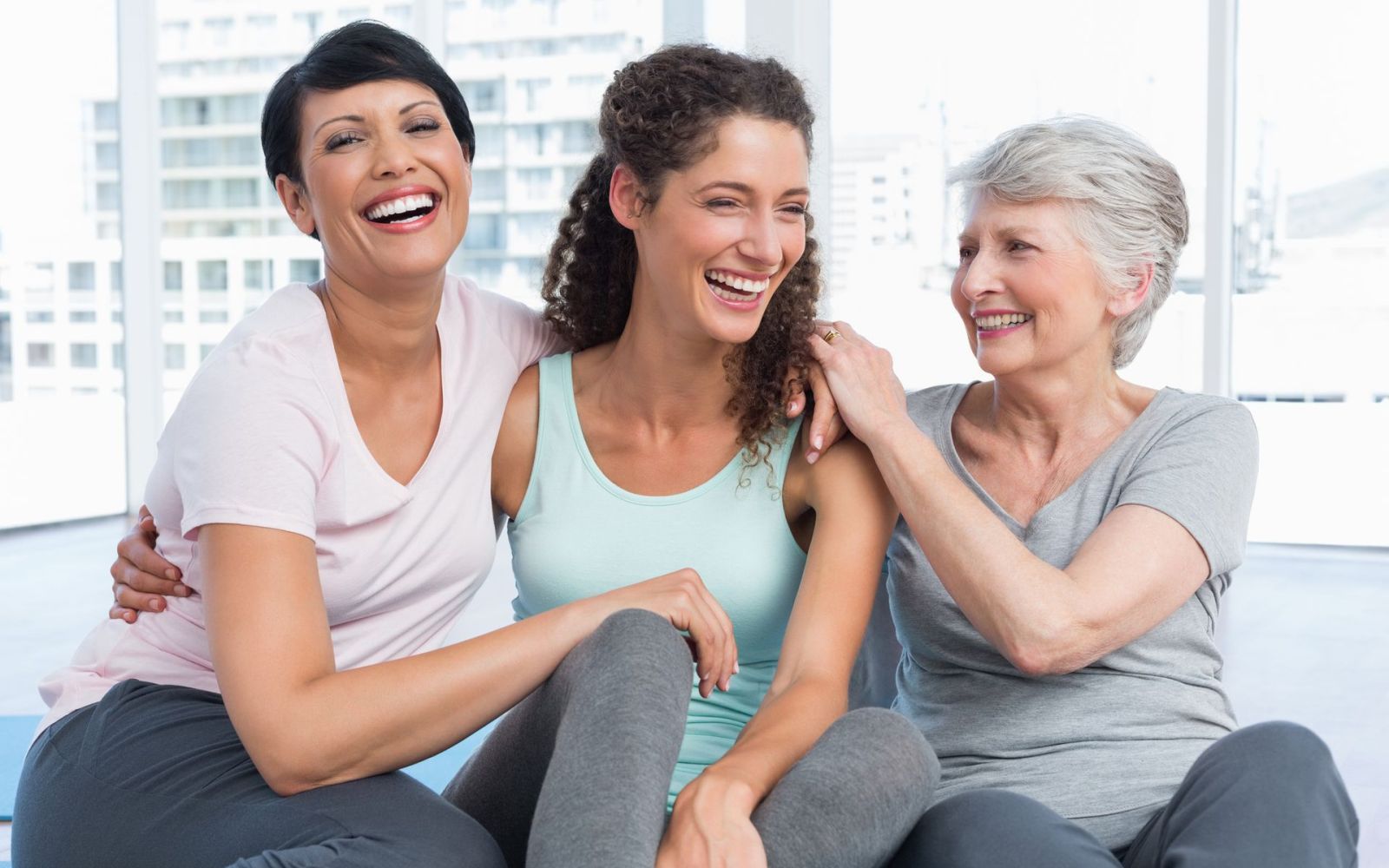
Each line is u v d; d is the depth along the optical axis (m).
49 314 6.61
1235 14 5.89
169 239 6.94
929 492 1.57
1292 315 5.92
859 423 1.64
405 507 1.66
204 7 6.82
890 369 1.70
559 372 1.85
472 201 6.74
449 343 1.76
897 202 6.46
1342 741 3.25
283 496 1.49
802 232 1.69
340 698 1.41
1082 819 1.54
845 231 6.54
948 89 6.33
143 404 6.93
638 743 1.28
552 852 1.21
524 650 1.47
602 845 1.19
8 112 6.39
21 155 6.45
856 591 1.64
